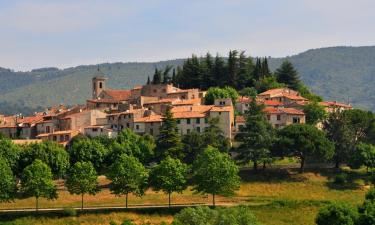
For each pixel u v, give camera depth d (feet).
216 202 649.61
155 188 643.86
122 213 598.75
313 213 599.16
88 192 640.17
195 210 483.51
